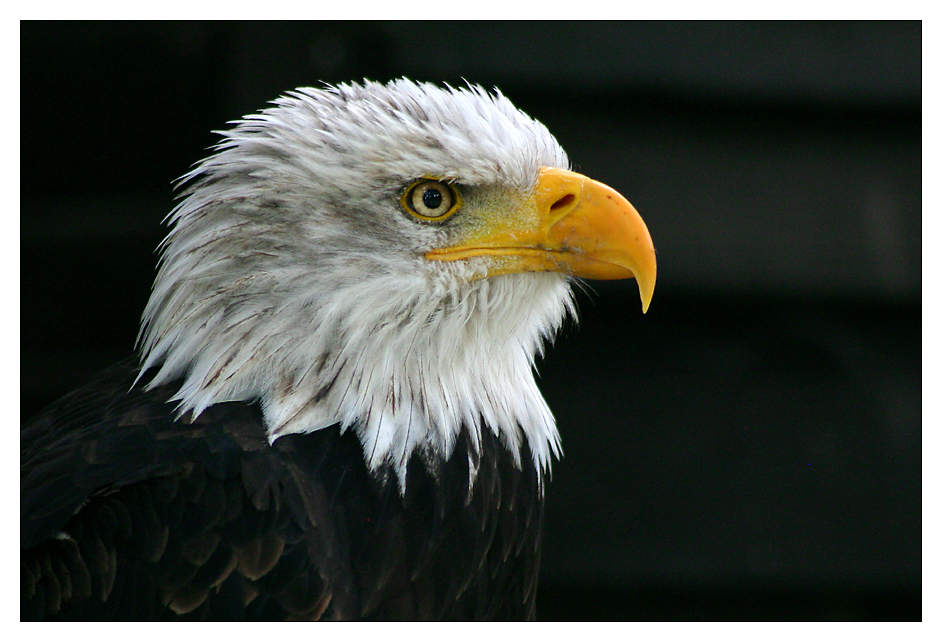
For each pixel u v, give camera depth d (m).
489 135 3.76
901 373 6.37
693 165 6.31
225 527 3.36
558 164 4.04
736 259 6.30
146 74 6.39
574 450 6.24
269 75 6.34
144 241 6.51
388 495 3.61
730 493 6.18
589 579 6.16
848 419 6.32
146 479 3.41
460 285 3.78
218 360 3.65
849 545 6.13
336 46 6.32
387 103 3.76
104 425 3.70
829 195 6.36
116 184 6.49
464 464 3.82
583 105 6.29
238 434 3.54
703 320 6.51
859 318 6.46
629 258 3.81
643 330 6.50
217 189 3.78
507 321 3.95
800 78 6.27
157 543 3.32
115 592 3.28
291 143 3.69
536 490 4.26
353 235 3.65
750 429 6.30
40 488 3.49
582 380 6.40
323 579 3.38
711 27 6.27
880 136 6.40
